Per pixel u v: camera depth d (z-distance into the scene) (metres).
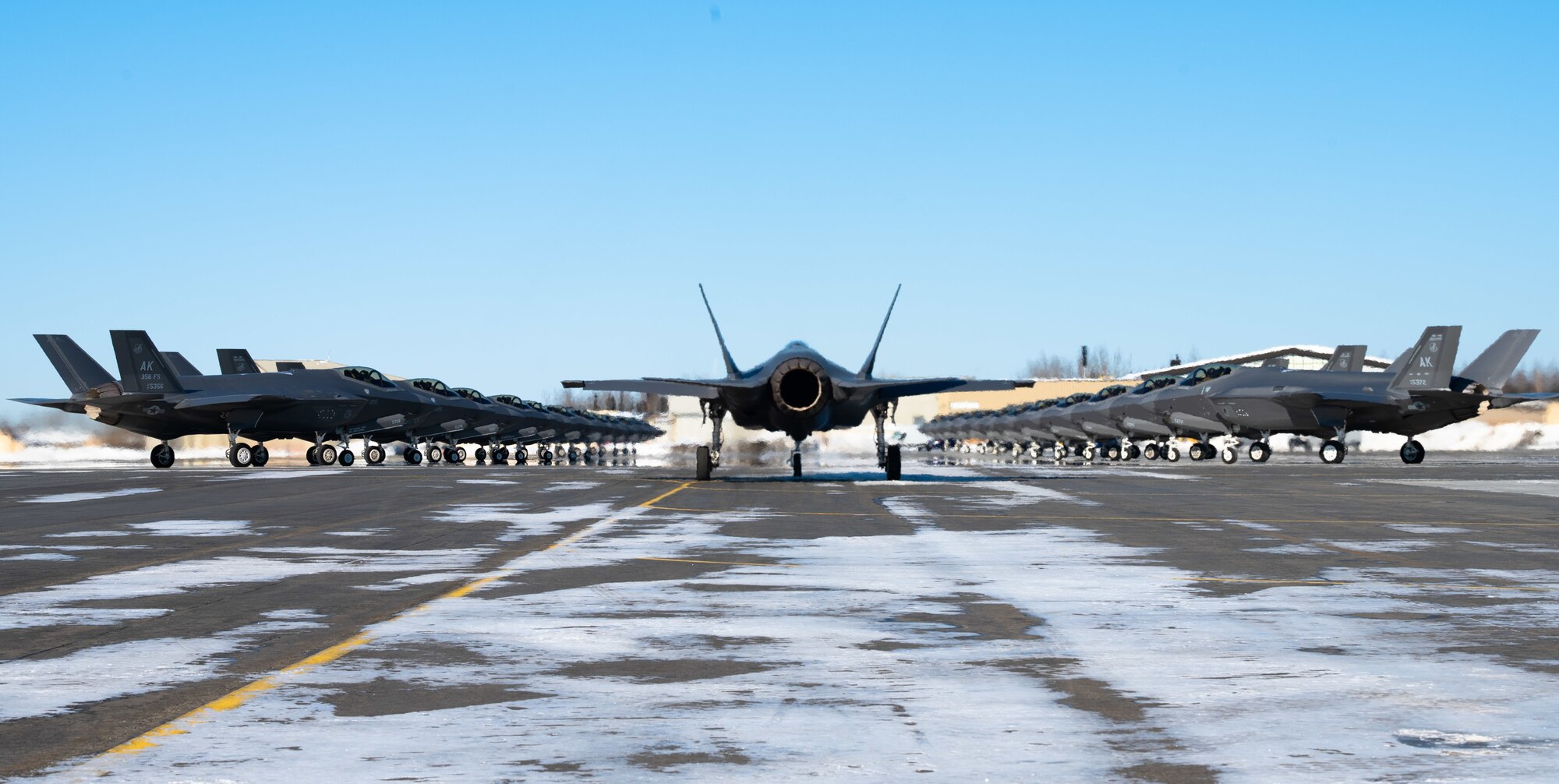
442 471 47.81
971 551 16.42
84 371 53.59
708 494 29.66
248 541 18.00
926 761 6.21
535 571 14.24
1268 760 6.23
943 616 10.92
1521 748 6.46
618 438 92.44
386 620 10.69
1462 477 41.81
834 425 34.75
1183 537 18.45
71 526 20.64
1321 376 56.81
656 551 16.47
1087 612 11.15
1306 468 51.97
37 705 7.48
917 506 25.28
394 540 18.09
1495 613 11.05
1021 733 6.77
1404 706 7.43
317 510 24.25
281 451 89.06
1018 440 81.25
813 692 7.84
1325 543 17.53
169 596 12.23
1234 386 58.22
